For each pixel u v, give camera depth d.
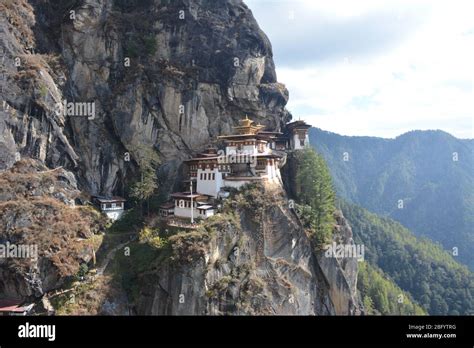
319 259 61.97
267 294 53.44
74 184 61.72
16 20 63.44
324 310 62.03
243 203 57.69
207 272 49.44
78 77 70.31
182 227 55.31
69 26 69.69
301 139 79.12
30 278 46.88
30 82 58.59
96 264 53.44
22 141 56.91
